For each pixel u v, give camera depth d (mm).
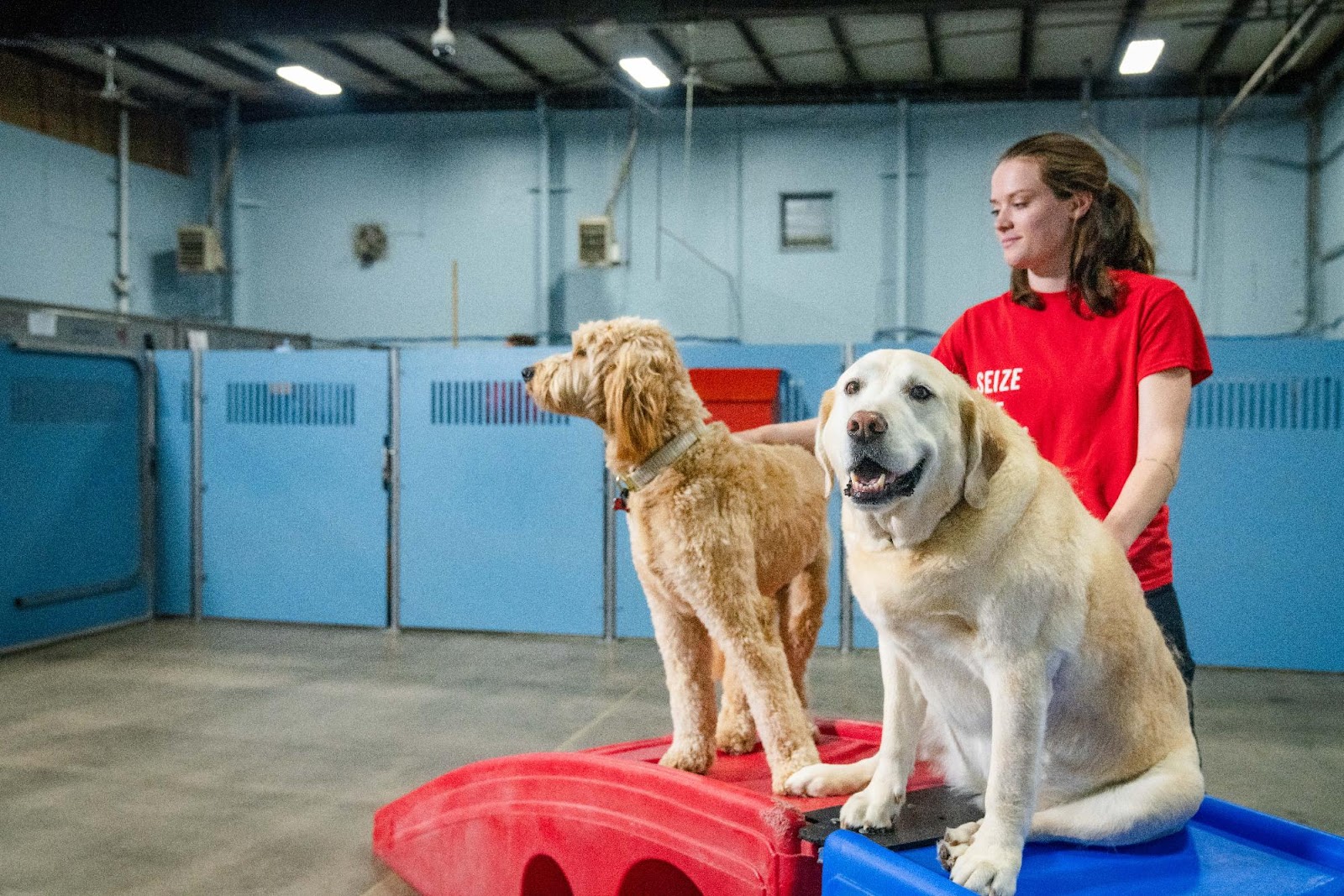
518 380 5547
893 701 1449
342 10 8062
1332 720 4078
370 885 2559
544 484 5551
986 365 1776
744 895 1615
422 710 4176
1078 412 1645
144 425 6035
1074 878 1287
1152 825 1342
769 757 1979
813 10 7738
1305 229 9727
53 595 5426
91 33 8359
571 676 4730
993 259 10352
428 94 11016
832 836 1394
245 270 11430
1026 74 10086
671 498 2023
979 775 1481
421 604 5738
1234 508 4812
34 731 3865
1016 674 1246
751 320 10688
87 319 5797
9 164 9352
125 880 2584
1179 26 8742
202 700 4312
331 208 11281
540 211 10883
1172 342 1560
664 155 10758
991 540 1247
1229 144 9898
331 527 5855
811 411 5180
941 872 1305
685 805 1763
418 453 5707
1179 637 1659
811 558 2322
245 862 2697
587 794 1982
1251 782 3404
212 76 10500
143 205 10898
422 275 11148
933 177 10430
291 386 5883
